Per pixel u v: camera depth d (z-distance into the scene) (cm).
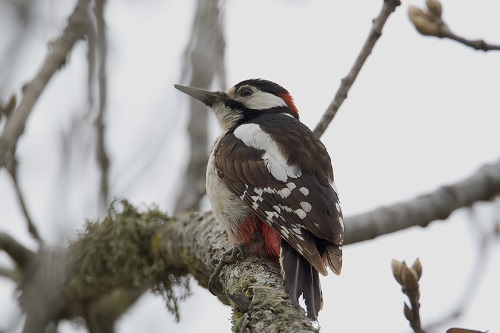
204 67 1270
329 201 992
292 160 1035
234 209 1027
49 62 898
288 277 877
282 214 980
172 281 1189
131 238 1185
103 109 1092
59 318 1265
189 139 1419
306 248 918
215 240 1058
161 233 1174
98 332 1279
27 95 867
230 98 1239
